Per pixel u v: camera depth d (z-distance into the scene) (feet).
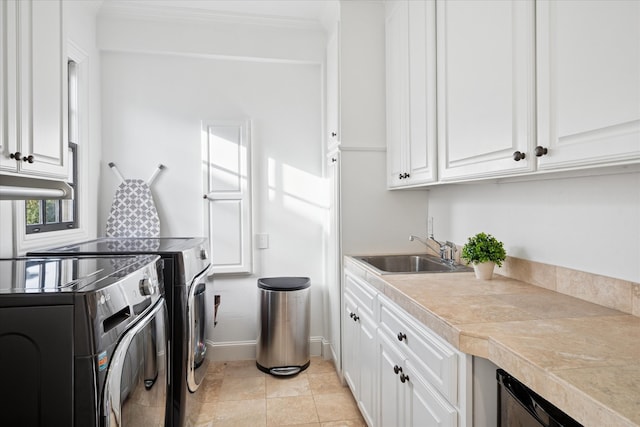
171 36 9.38
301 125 10.19
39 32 4.81
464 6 5.08
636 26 2.75
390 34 8.14
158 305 5.04
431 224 8.29
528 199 5.42
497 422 3.38
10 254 5.94
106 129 9.39
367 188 8.54
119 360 3.64
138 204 9.33
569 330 3.47
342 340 8.64
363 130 8.50
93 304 3.32
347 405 7.79
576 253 4.62
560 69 3.48
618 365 2.70
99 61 9.29
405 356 4.91
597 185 4.32
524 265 5.49
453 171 5.45
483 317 3.89
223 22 9.53
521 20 3.93
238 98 9.95
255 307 10.07
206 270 7.36
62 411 3.21
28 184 5.39
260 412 7.51
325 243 10.07
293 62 10.00
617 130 2.94
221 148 9.76
